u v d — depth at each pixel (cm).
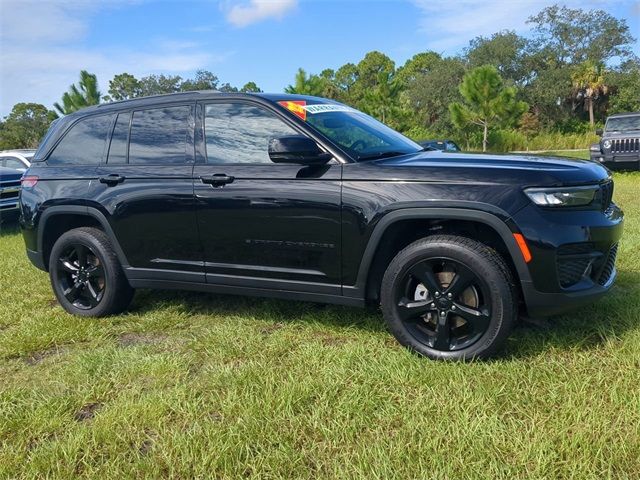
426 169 301
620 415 236
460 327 307
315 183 320
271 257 342
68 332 377
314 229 323
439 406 251
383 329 354
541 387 266
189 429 243
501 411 246
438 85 4231
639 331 322
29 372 321
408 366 293
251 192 337
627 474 202
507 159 314
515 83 4350
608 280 313
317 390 271
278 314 393
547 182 282
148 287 392
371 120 407
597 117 4638
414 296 314
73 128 423
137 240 384
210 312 410
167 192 365
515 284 295
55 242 430
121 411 259
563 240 279
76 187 404
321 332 356
